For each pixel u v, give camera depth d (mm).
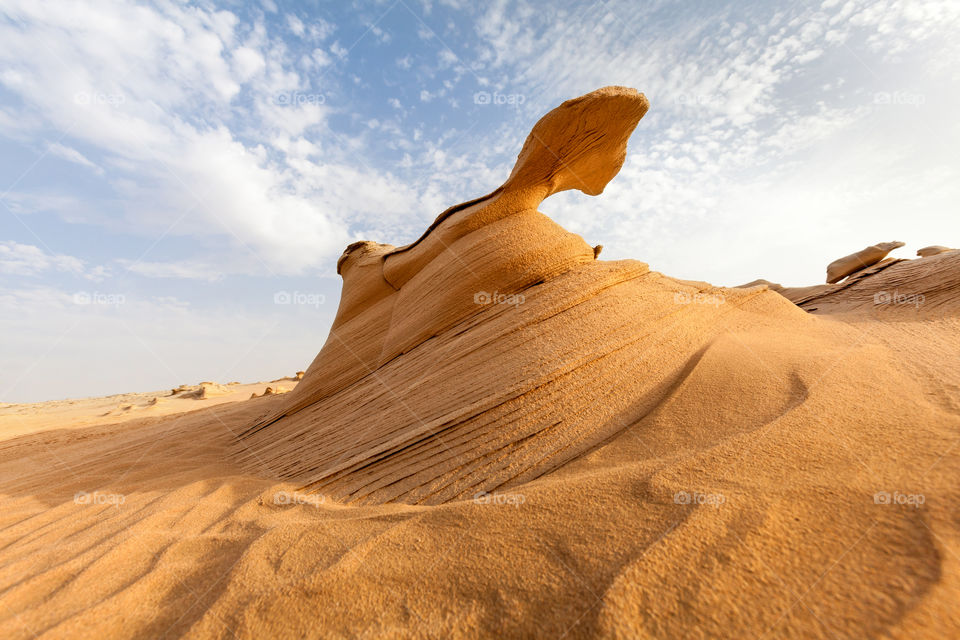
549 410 5457
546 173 10328
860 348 5734
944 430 3271
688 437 4375
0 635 2855
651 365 6102
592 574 2539
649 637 2090
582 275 8422
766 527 2588
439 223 11336
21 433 14367
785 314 9086
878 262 18688
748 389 4961
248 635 2582
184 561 3654
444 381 6938
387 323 10664
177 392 36281
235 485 5895
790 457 3312
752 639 1983
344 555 3234
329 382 10250
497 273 8867
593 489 3479
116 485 6684
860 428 3570
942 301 11688
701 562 2434
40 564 3941
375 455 5711
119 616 2922
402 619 2543
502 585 2650
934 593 1977
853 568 2229
